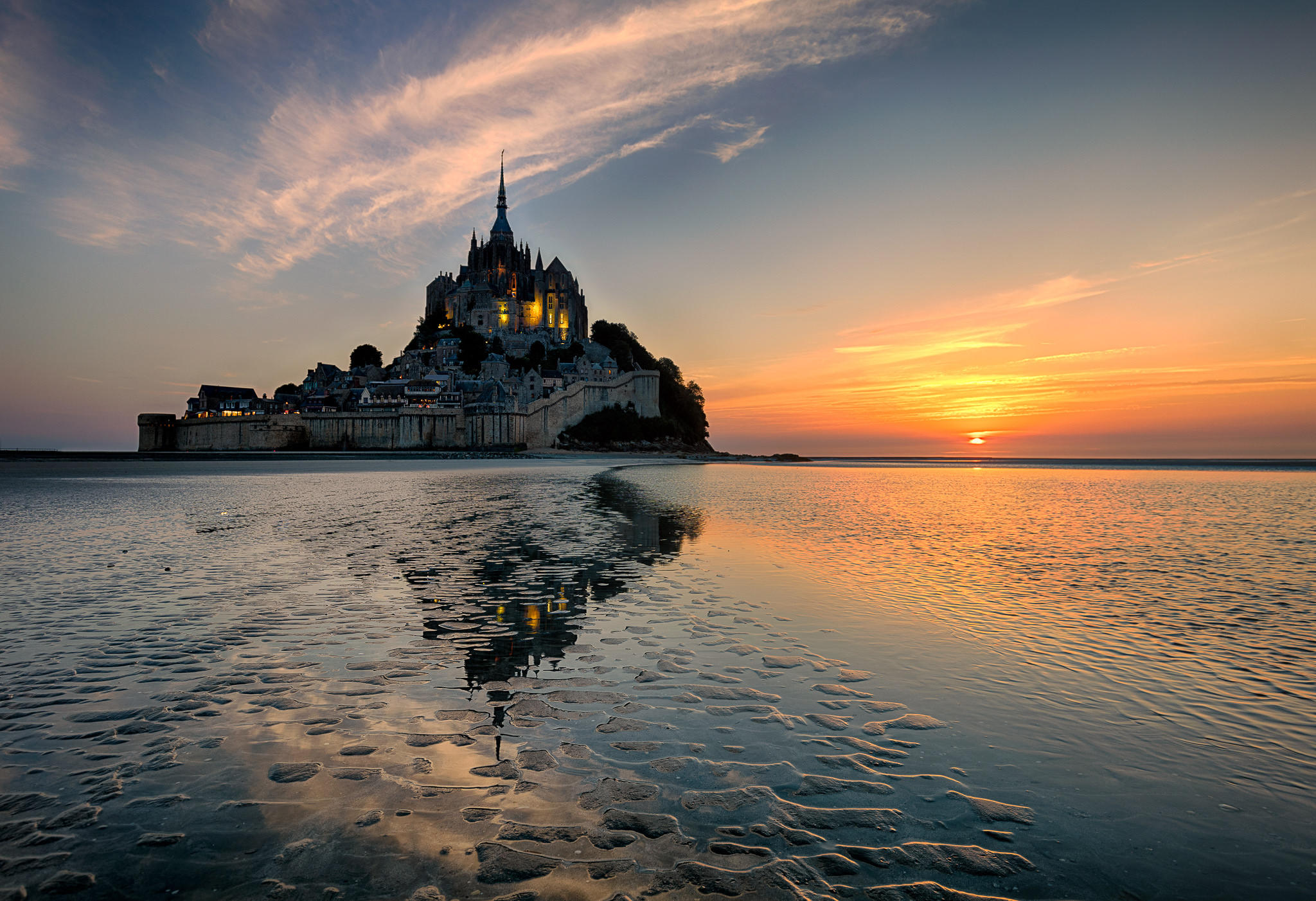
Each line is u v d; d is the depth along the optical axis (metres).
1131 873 4.56
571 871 4.48
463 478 61.28
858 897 4.23
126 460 104.94
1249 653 9.71
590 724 6.89
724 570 15.99
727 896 4.23
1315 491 61.50
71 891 4.13
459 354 190.75
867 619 11.45
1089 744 6.64
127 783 5.54
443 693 7.68
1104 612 12.20
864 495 50.50
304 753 6.12
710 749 6.35
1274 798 5.64
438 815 5.14
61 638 9.63
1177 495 54.81
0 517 25.83
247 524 24.03
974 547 20.94
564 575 14.96
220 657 8.88
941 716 7.29
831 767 6.04
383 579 14.17
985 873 4.54
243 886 4.22
